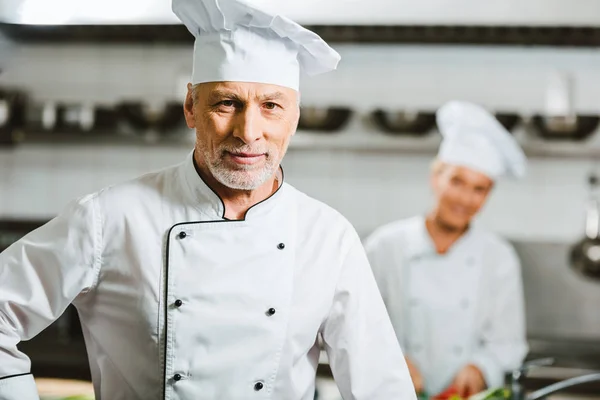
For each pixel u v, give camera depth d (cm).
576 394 308
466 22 356
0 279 144
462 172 322
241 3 139
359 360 154
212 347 146
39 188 388
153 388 148
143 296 146
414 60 373
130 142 365
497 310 340
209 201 150
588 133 331
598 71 366
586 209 364
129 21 350
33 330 147
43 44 384
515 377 224
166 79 384
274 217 154
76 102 385
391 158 373
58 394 248
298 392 155
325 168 376
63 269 145
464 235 336
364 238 373
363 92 375
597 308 355
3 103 355
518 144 340
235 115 143
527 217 367
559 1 357
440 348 332
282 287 150
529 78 368
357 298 157
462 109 315
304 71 162
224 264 148
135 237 148
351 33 345
